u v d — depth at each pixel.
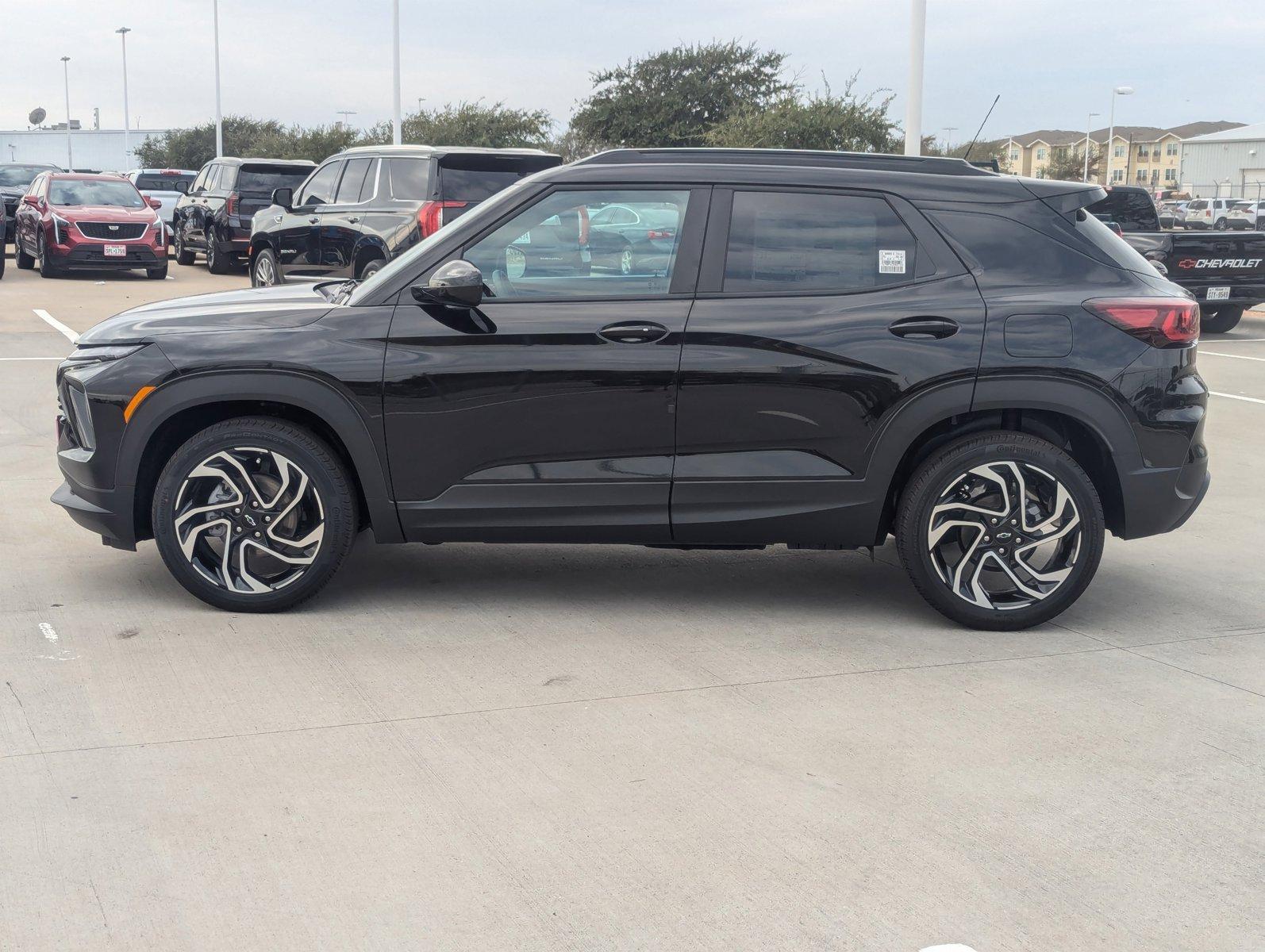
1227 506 7.04
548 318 4.61
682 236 4.66
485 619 4.84
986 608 4.77
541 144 40.44
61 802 3.25
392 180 13.23
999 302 4.60
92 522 4.79
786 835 3.16
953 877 2.98
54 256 20.53
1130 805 3.36
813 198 4.68
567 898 2.85
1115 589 5.43
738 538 4.75
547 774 3.48
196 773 3.44
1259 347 14.99
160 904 2.80
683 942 2.69
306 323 4.67
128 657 4.32
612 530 4.73
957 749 3.70
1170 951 2.70
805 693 4.13
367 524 5.02
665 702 4.02
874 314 4.60
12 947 2.62
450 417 4.63
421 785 3.40
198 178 24.89
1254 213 52.88
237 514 4.72
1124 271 4.70
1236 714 4.01
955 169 4.85
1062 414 4.72
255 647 4.46
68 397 4.82
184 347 4.64
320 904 2.81
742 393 4.60
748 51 42.09
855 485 4.66
